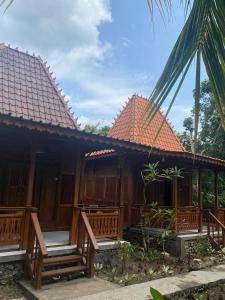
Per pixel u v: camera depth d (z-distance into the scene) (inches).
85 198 558.9
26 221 258.4
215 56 64.6
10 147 338.3
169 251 381.4
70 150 369.4
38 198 360.8
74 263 266.4
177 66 63.8
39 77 444.5
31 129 243.0
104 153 428.5
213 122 532.1
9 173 336.2
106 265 294.4
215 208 493.0
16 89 396.8
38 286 221.1
